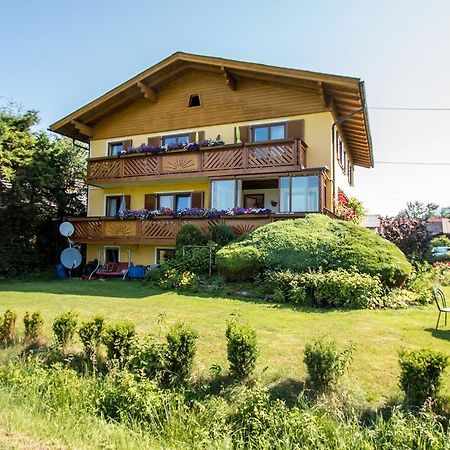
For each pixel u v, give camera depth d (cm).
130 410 393
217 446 330
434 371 362
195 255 1180
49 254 1758
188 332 457
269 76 1442
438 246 3206
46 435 340
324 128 1395
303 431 330
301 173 1299
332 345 425
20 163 1516
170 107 1669
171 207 1655
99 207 1786
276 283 939
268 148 1360
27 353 543
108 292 1053
